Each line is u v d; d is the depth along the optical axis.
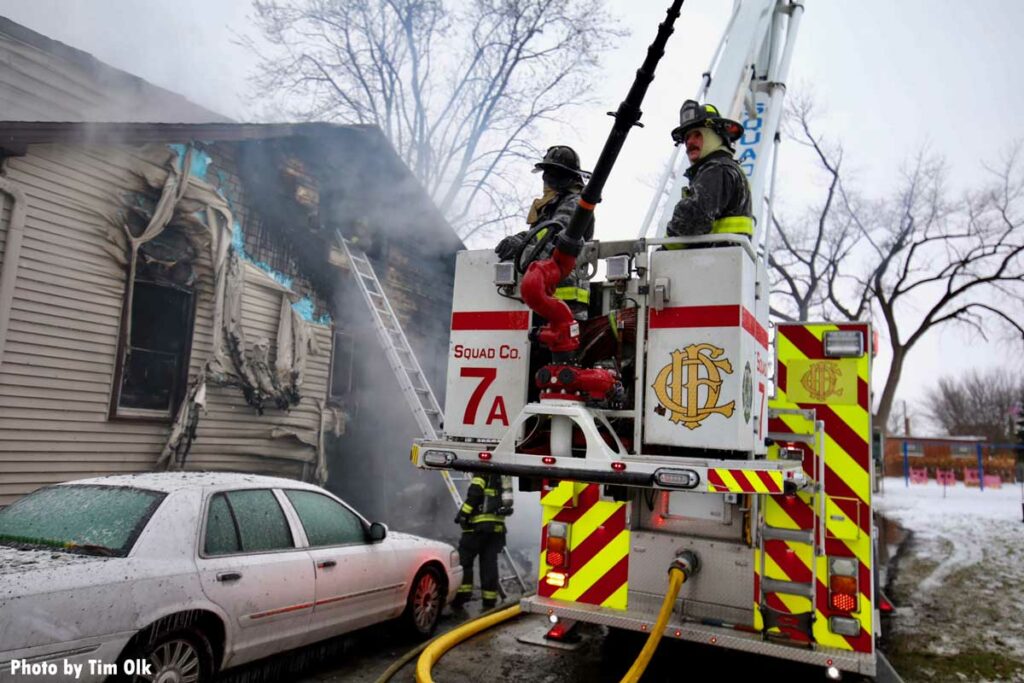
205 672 3.75
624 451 3.16
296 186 9.70
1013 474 32.22
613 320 3.27
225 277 8.51
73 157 7.06
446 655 4.75
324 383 10.05
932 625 6.42
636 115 2.61
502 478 6.83
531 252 3.31
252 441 8.95
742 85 6.16
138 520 3.77
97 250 7.22
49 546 3.63
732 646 3.77
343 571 4.71
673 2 2.44
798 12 7.13
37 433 6.72
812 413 3.97
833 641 3.76
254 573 4.05
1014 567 9.50
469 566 6.70
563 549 4.41
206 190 8.36
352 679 4.57
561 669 4.49
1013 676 4.96
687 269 3.01
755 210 6.31
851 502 3.92
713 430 2.86
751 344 3.09
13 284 6.48
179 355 8.10
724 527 4.12
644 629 3.99
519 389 3.38
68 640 3.10
